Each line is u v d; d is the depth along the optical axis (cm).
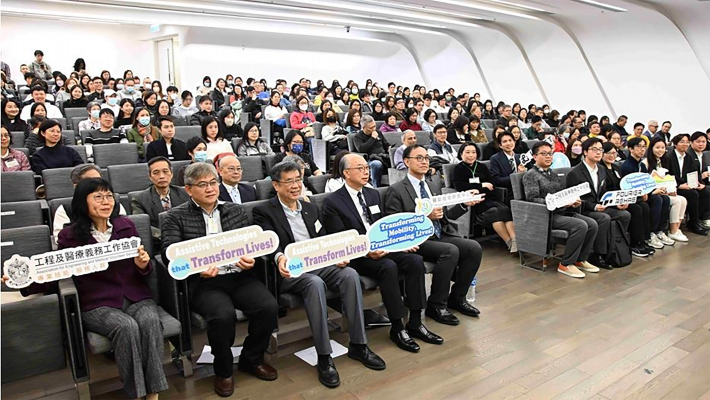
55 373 231
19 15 1024
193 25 1040
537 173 377
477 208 418
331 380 221
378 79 1451
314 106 864
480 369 235
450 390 217
